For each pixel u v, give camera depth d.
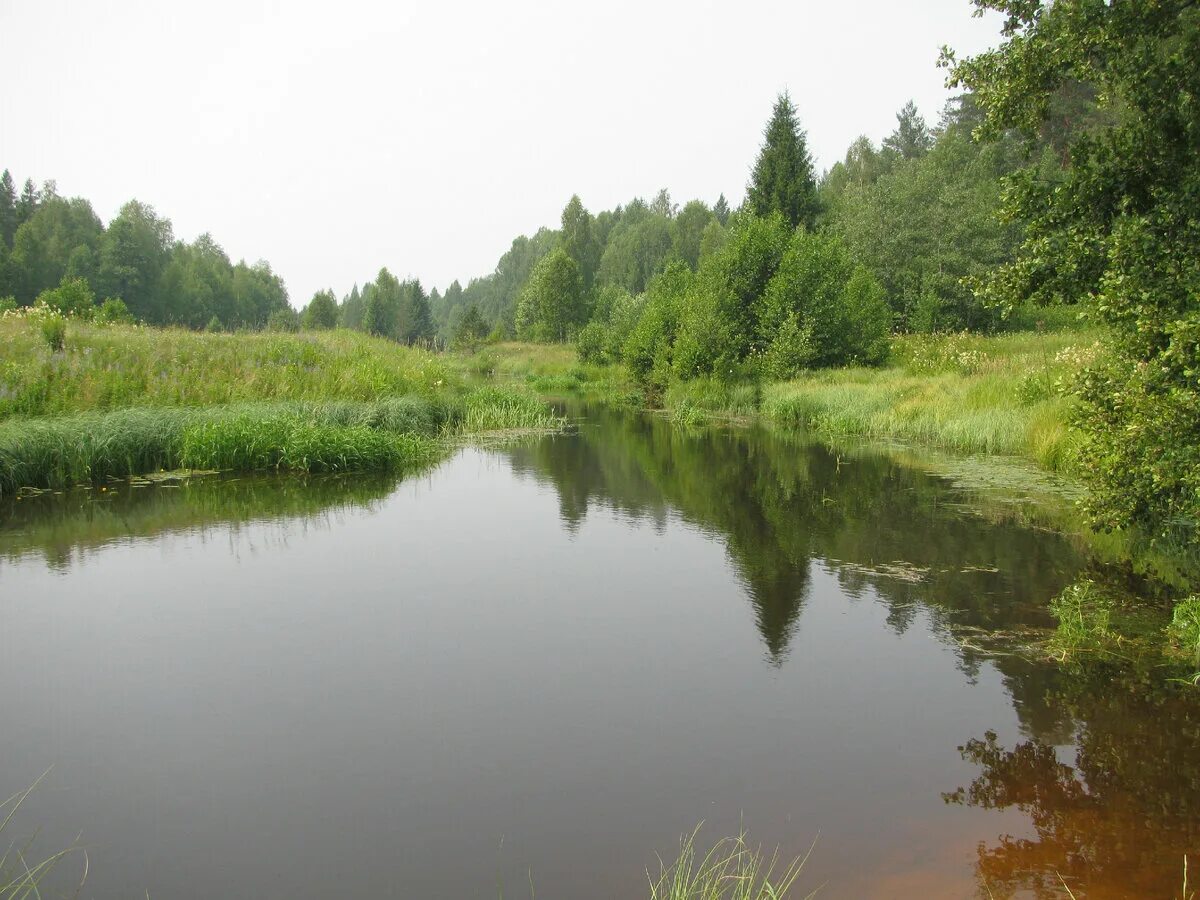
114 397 12.64
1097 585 6.43
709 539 8.14
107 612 5.90
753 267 26.09
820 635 5.52
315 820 3.40
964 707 4.42
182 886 2.97
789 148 33.59
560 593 6.42
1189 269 5.36
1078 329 24.83
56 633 5.49
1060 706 4.41
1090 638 5.32
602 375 35.88
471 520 8.95
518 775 3.75
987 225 30.64
